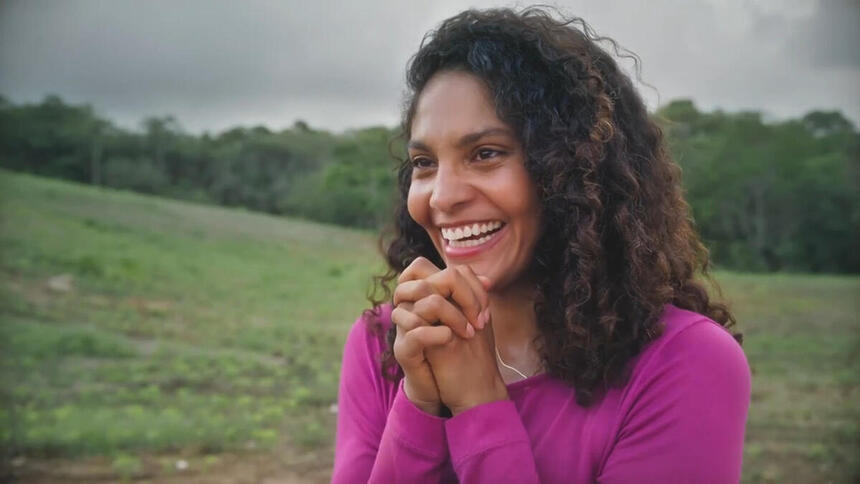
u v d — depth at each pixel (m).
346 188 29.02
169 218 23.48
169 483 6.55
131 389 9.35
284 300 15.70
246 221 25.72
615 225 1.44
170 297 14.97
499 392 1.40
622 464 1.32
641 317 1.39
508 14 1.46
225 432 7.79
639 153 1.53
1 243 16.84
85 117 31.23
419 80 1.47
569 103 1.44
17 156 30.34
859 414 8.59
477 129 1.38
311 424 8.27
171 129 32.12
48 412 8.25
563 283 1.43
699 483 1.28
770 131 26.91
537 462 1.38
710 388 1.33
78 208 22.22
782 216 25.36
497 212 1.40
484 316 1.38
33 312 12.73
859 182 26.02
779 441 7.73
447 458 1.40
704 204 25.42
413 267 1.42
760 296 16.62
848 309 15.24
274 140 32.06
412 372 1.39
